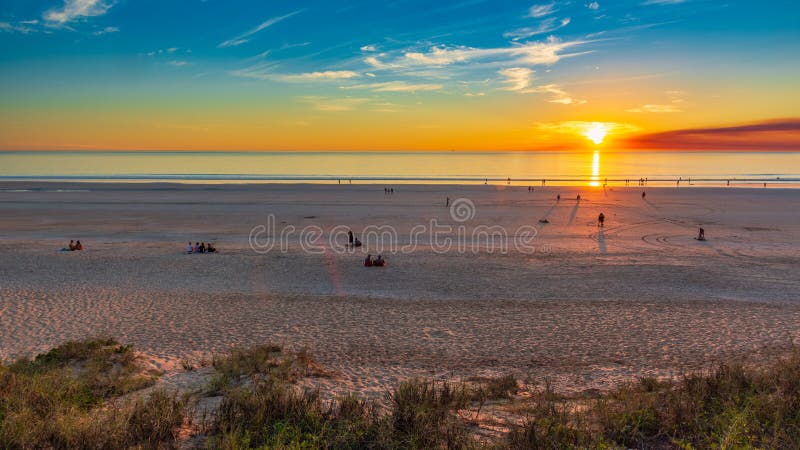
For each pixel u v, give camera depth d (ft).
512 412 27.04
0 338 50.80
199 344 49.01
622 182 325.01
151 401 25.12
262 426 22.18
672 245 107.86
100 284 74.23
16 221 145.89
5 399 25.44
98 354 40.60
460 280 77.66
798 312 59.52
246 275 80.94
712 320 56.44
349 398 25.67
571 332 52.80
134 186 271.69
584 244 109.60
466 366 42.37
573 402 30.35
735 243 109.91
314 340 50.37
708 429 22.21
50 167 534.78
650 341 49.47
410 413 22.71
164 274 81.30
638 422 22.25
